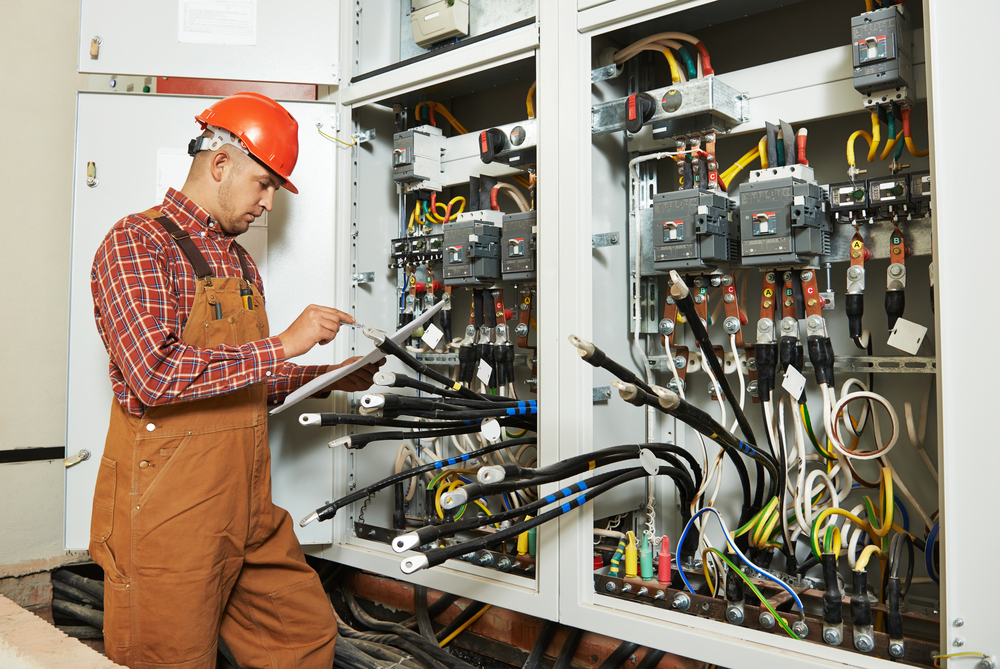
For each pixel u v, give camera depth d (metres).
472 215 1.99
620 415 1.78
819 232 1.49
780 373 1.76
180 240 1.42
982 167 1.08
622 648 1.53
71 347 1.87
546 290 1.61
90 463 1.87
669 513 1.90
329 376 1.40
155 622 1.31
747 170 1.83
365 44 2.11
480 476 1.09
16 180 2.15
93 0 1.89
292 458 1.99
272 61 1.99
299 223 2.01
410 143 2.09
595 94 1.74
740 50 1.83
